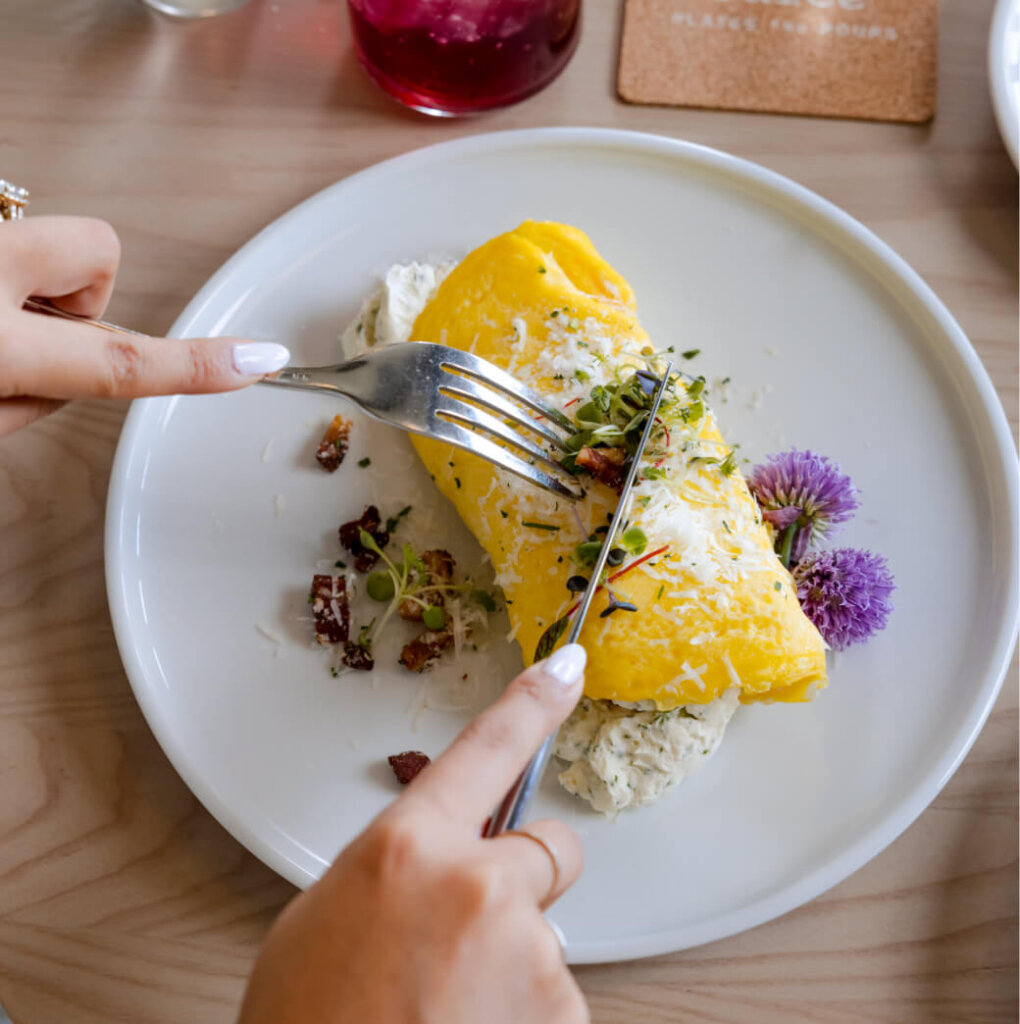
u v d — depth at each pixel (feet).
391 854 0.88
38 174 1.53
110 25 1.61
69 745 1.28
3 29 1.61
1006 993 1.19
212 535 1.34
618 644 1.16
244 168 1.54
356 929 0.86
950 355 1.39
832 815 1.22
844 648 1.29
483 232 1.47
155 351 1.08
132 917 1.21
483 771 0.92
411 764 1.23
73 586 1.34
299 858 1.19
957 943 1.20
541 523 1.23
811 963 1.20
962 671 1.28
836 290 1.45
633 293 1.43
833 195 1.52
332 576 1.33
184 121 1.56
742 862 1.20
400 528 1.36
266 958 0.88
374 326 1.42
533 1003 0.87
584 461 1.19
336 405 1.40
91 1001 1.18
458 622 1.29
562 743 1.22
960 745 1.23
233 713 1.26
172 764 1.23
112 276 1.17
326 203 1.46
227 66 1.59
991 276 1.48
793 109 1.56
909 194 1.52
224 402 1.39
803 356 1.42
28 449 1.40
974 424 1.37
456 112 1.55
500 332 1.30
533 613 1.22
